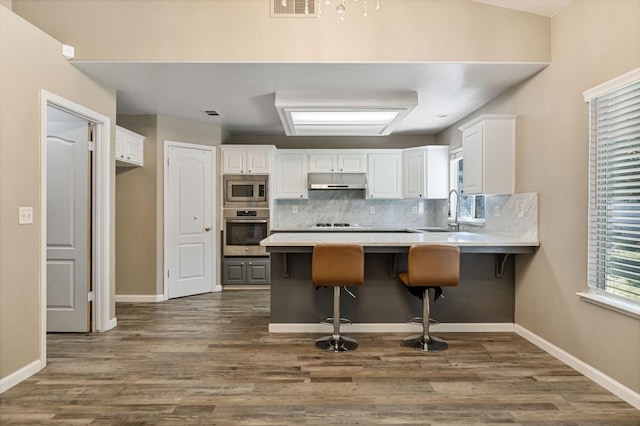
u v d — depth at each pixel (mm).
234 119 5324
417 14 3217
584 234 2795
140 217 5039
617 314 2477
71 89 3207
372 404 2357
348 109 3998
